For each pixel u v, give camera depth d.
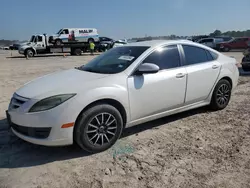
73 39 29.44
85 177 2.83
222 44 27.31
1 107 5.65
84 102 3.13
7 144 3.71
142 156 3.29
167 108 4.08
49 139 3.05
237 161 3.12
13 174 2.90
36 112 3.04
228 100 5.22
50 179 2.80
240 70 11.19
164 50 4.10
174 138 3.84
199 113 4.97
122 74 3.56
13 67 14.62
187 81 4.24
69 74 3.85
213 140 3.74
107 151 3.44
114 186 2.66
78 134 3.17
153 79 3.78
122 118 3.59
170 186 2.64
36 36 26.34
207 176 2.81
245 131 4.06
